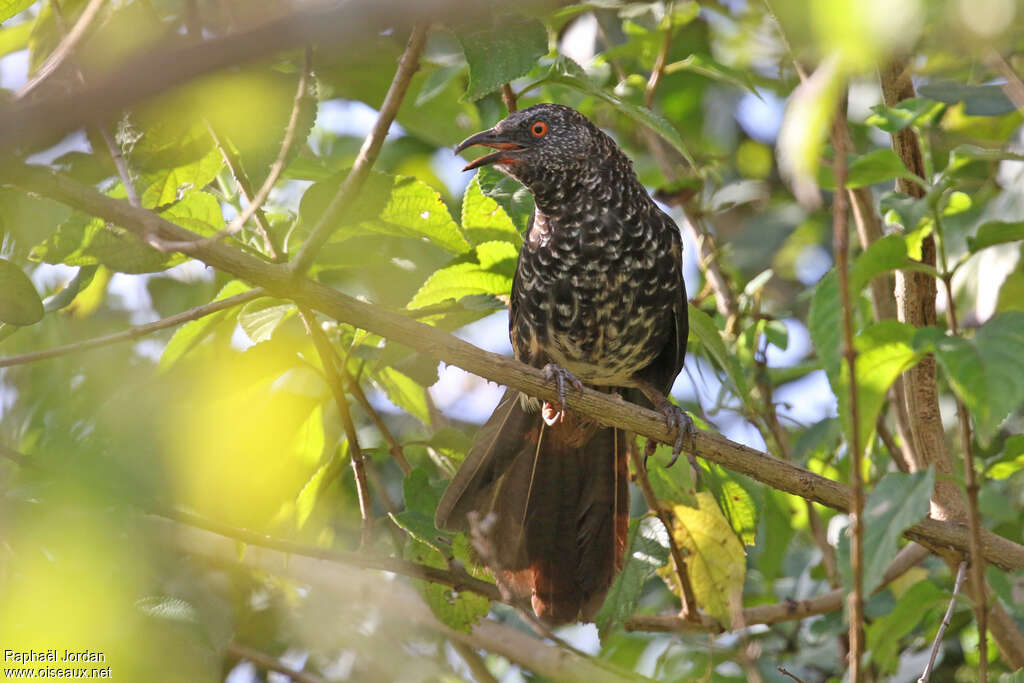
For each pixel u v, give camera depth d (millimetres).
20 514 5145
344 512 10508
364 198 7188
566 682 8070
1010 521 9609
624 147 13117
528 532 8914
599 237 9359
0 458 7816
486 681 8500
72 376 8188
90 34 5727
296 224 7168
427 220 7504
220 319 7957
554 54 10695
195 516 6887
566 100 11102
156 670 4984
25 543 4930
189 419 5824
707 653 9438
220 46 2768
